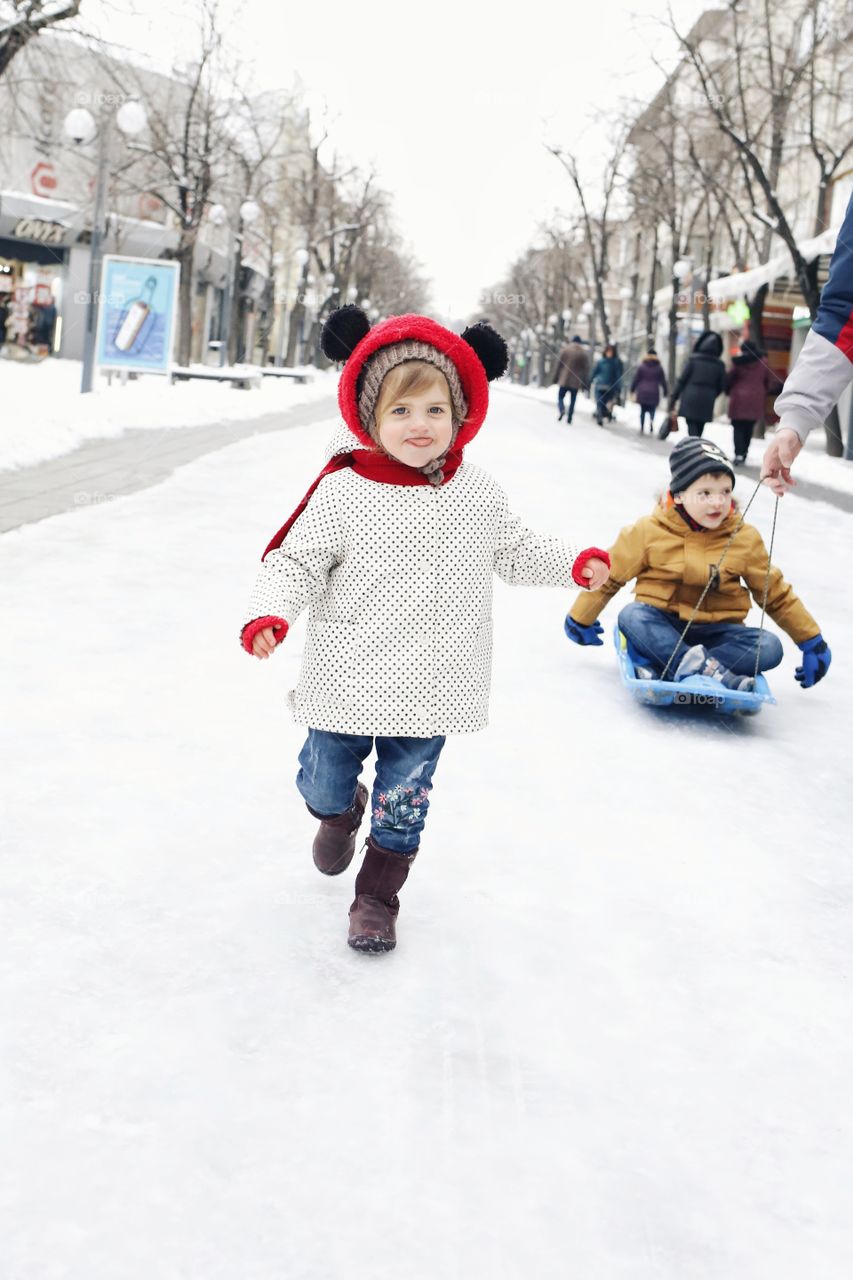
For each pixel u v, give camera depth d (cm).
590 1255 168
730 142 2939
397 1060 213
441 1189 179
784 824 353
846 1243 175
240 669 467
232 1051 212
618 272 6162
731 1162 192
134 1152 183
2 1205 169
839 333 309
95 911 263
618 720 450
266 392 2738
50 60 1922
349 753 268
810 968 262
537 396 4919
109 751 366
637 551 476
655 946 268
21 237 3497
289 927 264
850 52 2430
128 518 774
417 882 294
